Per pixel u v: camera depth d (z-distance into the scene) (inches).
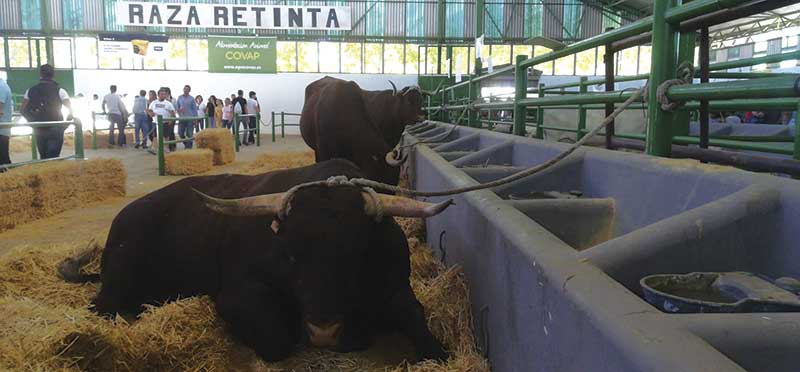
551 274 64.9
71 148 677.9
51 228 249.4
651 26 132.1
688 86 116.6
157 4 1024.2
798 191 76.7
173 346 110.9
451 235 142.7
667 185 108.1
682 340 43.8
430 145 308.5
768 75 215.2
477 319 107.6
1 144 346.3
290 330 119.6
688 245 74.7
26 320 106.5
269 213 105.8
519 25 1104.8
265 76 1096.8
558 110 347.3
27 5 1050.1
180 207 146.9
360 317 112.9
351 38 1105.4
